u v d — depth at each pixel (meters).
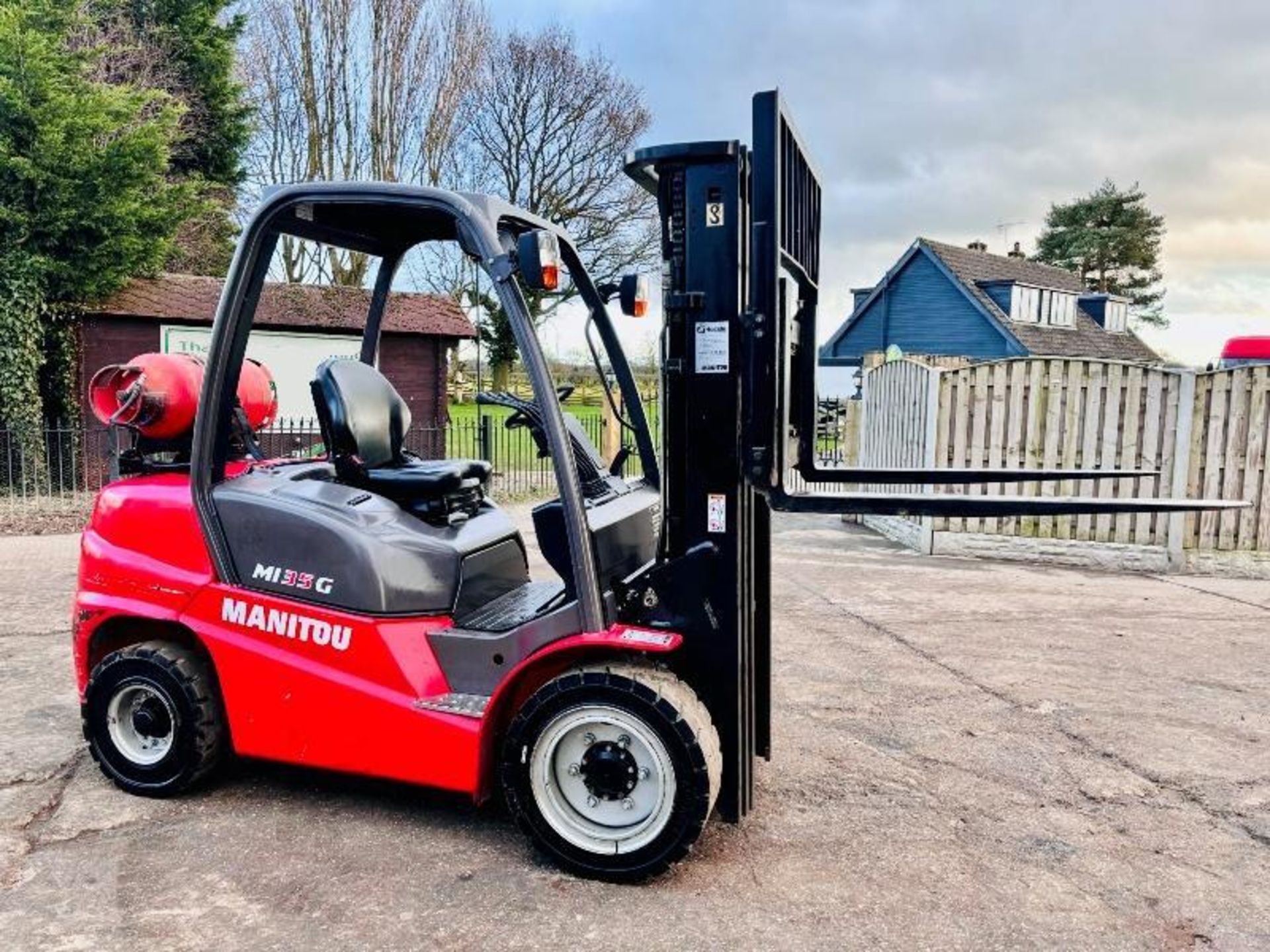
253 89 22.52
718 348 3.27
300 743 3.53
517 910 3.00
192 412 3.90
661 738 3.07
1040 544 9.09
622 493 3.89
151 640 3.85
